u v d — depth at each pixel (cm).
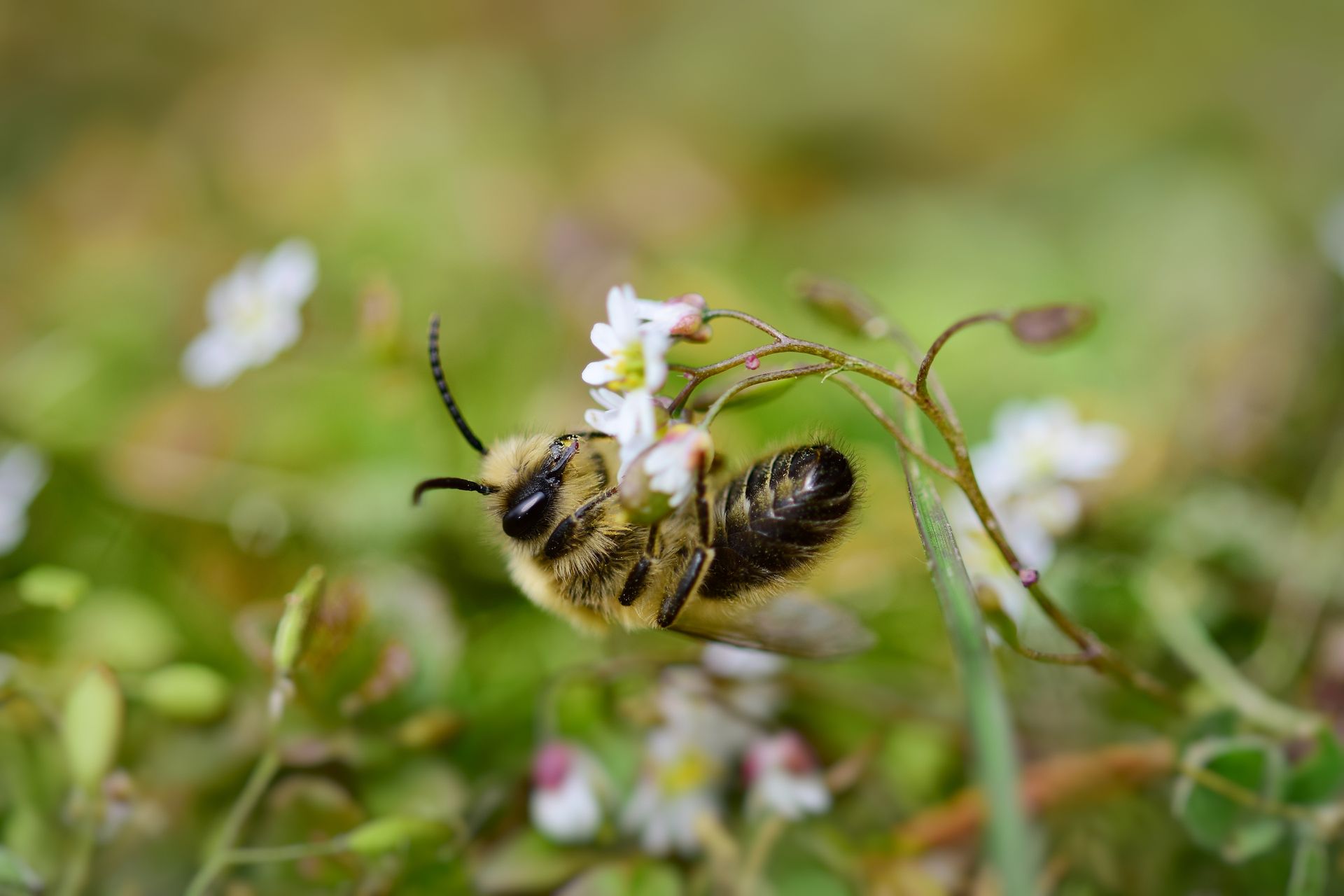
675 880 11
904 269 15
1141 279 14
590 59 20
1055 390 13
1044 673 12
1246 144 16
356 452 13
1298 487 13
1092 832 12
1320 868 11
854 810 12
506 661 12
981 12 19
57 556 13
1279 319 14
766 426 13
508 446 11
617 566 11
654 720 12
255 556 13
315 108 17
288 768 12
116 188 17
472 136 17
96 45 20
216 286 14
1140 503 13
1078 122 18
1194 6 18
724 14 20
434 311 14
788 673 12
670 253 15
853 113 18
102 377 14
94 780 11
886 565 13
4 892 11
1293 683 12
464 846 12
